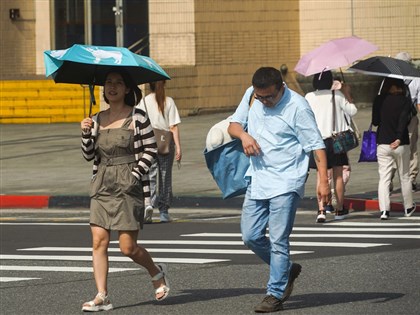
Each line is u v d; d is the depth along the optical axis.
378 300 24.05
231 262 30.11
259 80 22.55
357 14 75.56
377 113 38.53
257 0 75.62
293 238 34.34
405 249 31.58
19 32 81.81
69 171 54.16
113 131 23.53
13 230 38.69
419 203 42.03
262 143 23.03
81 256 32.06
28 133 69.94
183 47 73.19
